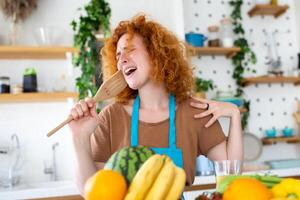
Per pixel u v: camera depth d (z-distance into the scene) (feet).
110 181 1.55
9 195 6.79
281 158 10.28
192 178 3.54
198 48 9.37
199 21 10.21
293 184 1.91
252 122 10.17
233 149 3.66
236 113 3.74
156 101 3.72
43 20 9.02
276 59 10.30
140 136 3.52
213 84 10.05
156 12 9.71
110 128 3.61
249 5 10.64
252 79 9.82
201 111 3.75
